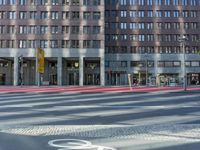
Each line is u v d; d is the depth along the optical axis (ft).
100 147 19.56
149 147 19.54
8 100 61.21
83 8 188.24
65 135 23.70
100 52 184.96
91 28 187.01
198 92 89.04
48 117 35.06
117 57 228.22
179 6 232.53
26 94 82.84
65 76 202.18
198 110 42.37
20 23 185.98
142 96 73.10
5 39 184.65
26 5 187.11
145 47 231.09
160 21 231.91
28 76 200.85
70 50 184.65
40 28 186.50
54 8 187.62
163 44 230.48
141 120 32.68
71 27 186.91
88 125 29.01
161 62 228.02
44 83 186.29
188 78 226.99
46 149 19.16
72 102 56.13
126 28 232.12
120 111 41.14
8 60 203.31
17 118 34.22
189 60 228.63
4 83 204.95
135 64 228.22
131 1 233.35
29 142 21.22
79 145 20.20
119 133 24.50
